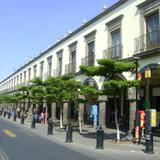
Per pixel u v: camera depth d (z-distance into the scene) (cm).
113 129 2753
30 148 1552
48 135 2280
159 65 1989
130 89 2264
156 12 2139
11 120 4475
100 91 2045
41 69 5091
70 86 2541
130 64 1848
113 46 2630
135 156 1434
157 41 2041
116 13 2630
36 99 3888
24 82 6412
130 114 2275
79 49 3403
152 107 2416
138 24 2298
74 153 1440
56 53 4253
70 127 1894
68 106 3606
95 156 1381
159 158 1395
